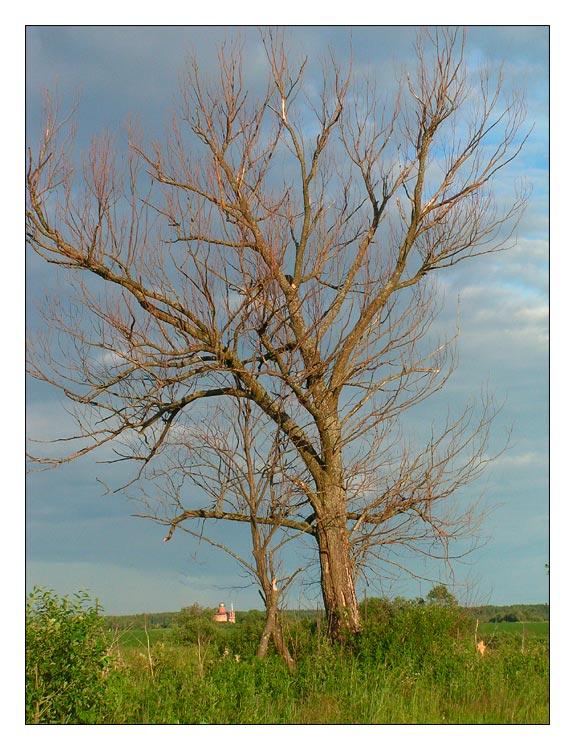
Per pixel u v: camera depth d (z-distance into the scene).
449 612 14.19
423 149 16.12
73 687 9.50
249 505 13.98
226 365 14.48
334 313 15.45
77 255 14.12
